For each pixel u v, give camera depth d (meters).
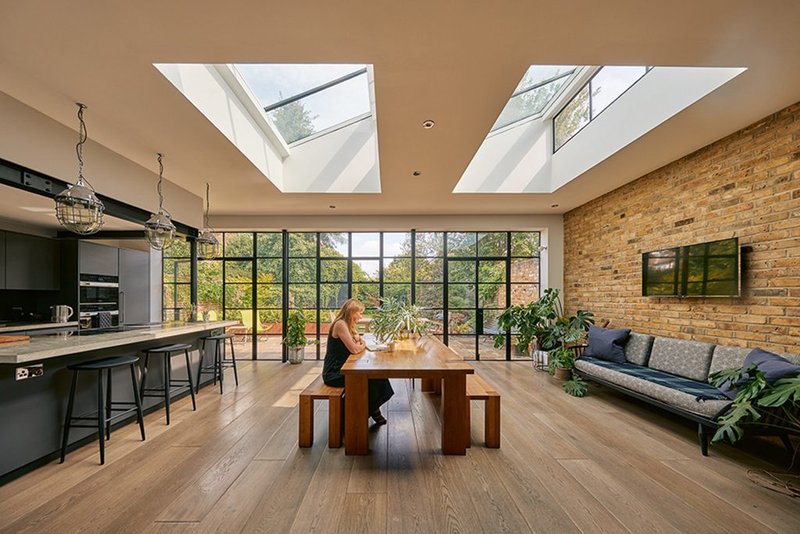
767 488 2.41
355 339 3.74
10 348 2.57
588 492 2.35
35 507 2.17
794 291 3.01
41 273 4.89
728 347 3.45
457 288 7.18
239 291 7.19
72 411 2.86
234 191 5.21
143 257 6.39
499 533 1.95
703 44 2.22
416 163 4.10
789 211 3.05
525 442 3.14
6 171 2.90
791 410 2.61
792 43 2.21
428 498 2.28
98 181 3.71
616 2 1.86
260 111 4.08
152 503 2.22
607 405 4.21
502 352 7.13
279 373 5.84
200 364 4.66
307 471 2.62
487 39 2.15
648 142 3.74
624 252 5.14
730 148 3.57
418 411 3.96
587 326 5.41
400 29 2.05
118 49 2.18
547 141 5.51
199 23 1.98
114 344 3.01
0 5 1.79
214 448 3.01
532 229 7.06
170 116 3.00
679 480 2.51
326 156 5.36
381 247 7.19
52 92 2.63
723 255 3.55
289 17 1.94
